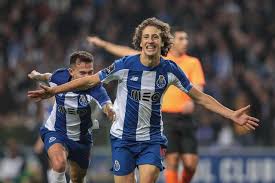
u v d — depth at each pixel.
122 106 19.16
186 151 24.47
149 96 18.94
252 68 43.41
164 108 24.62
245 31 46.09
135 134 19.12
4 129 36.28
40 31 47.53
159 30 18.70
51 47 45.44
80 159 21.41
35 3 49.28
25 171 34.09
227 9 46.88
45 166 30.02
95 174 33.50
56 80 20.89
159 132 19.31
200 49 42.84
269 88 41.59
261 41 45.75
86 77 18.73
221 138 36.84
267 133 37.56
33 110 40.22
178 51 24.61
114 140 19.38
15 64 45.41
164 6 46.22
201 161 33.97
